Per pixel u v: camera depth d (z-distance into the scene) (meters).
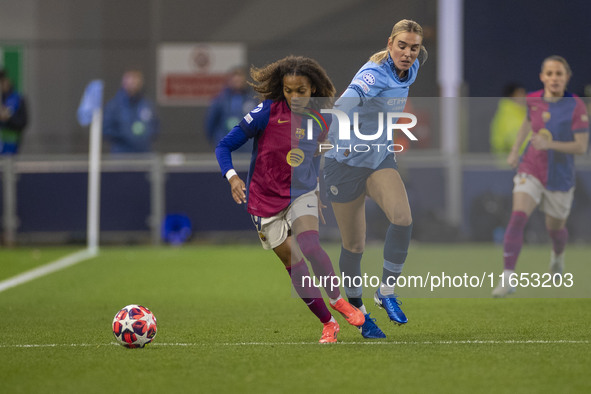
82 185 51.50
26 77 62.91
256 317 26.77
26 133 62.94
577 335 22.64
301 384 16.91
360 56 63.41
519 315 26.70
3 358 19.86
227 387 16.73
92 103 48.41
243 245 52.16
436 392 16.25
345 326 24.73
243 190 20.45
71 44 63.25
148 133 54.81
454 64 57.06
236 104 54.09
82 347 21.30
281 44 63.94
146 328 20.88
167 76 63.91
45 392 16.58
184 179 51.84
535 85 58.72
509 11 58.56
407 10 62.78
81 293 33.25
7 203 51.28
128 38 63.69
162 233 51.72
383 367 18.34
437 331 23.48
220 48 63.94
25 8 62.91
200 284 35.78
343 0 63.34
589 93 58.22
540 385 16.73
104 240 51.62
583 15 58.75
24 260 45.09
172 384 17.02
